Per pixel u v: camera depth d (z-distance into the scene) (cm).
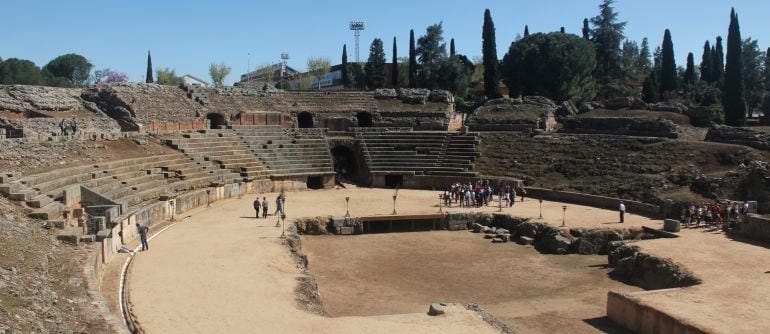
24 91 6016
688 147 5700
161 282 2872
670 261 3272
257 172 6262
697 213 4319
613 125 6900
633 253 3612
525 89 9538
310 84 14400
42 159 4259
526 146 6806
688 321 2302
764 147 5488
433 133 7394
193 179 5362
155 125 6712
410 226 4869
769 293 2686
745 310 2444
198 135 6538
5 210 2978
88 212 3516
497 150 6862
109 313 2155
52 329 1877
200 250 3547
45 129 5400
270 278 3011
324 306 2964
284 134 7369
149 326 2273
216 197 5453
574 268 3728
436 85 11075
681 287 2919
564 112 8012
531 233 4416
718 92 9144
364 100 8619
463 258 3969
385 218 4775
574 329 2661
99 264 2891
